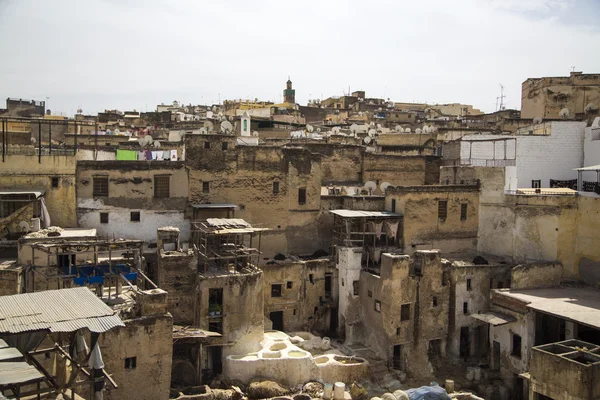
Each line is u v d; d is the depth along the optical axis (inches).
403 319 1491.1
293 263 1583.4
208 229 1440.7
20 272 1223.5
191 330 1288.1
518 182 1929.1
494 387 1414.9
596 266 1537.9
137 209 1612.9
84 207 1569.9
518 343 1438.2
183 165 1647.4
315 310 1628.9
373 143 2578.7
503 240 1729.8
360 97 4805.6
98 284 1220.5
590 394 1058.1
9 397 709.3
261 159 1731.1
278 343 1422.2
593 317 1268.5
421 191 1712.6
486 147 2001.7
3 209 1454.2
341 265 1604.3
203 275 1380.4
